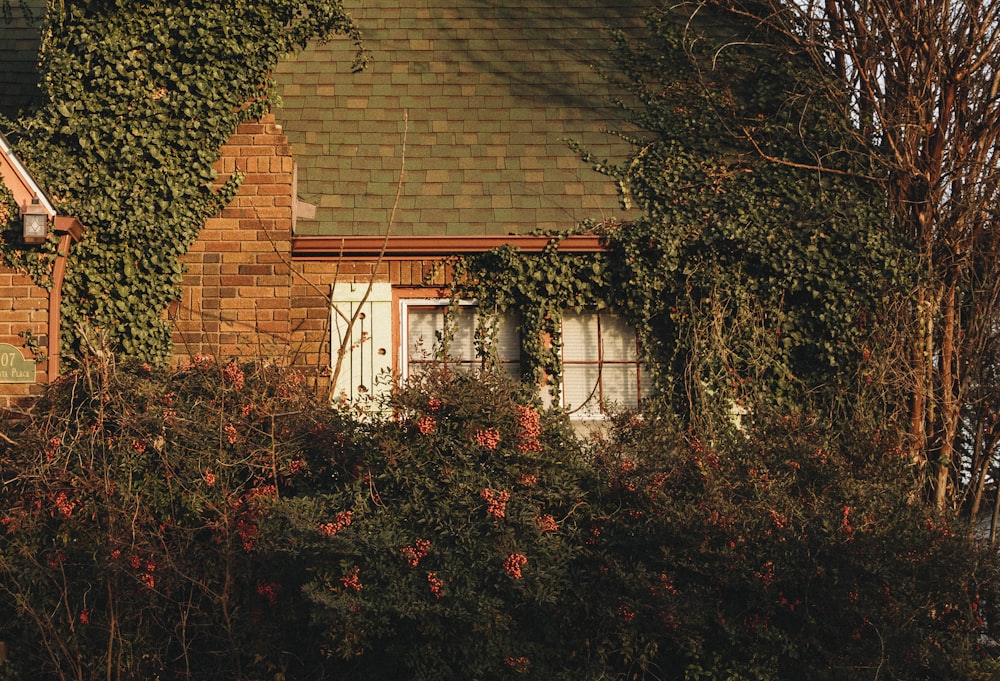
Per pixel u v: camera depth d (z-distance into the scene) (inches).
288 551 289.6
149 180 414.9
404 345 427.5
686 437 336.8
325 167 448.1
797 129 449.7
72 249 405.4
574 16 510.9
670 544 297.7
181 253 414.9
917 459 393.4
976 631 310.0
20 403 389.7
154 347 406.9
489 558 281.6
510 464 294.5
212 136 422.0
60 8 420.5
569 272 426.0
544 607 296.4
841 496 315.6
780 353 418.3
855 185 437.4
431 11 510.3
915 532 303.6
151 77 422.0
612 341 431.2
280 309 416.2
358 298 424.5
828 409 414.0
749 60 484.7
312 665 306.2
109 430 323.3
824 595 290.2
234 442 323.9
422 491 290.0
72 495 313.9
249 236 419.2
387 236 422.3
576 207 436.5
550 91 478.9
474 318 430.3
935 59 436.1
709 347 414.6
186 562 305.7
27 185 394.3
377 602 278.5
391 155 454.0
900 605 289.1
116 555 297.7
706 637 299.3
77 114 415.5
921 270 420.2
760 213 425.1
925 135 432.8
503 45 498.0
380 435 296.4
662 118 464.1
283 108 468.1
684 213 426.6
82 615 304.5
